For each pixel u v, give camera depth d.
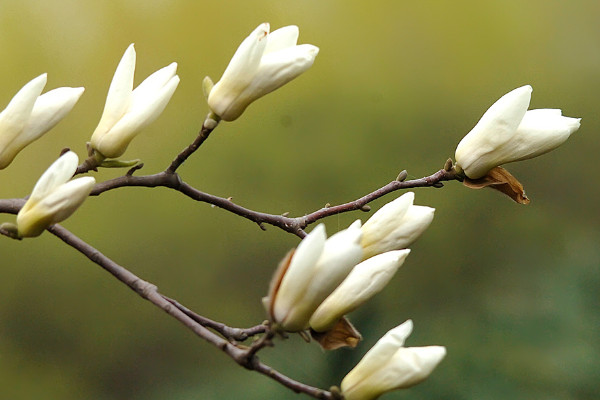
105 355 6.89
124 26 7.78
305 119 7.43
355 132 7.40
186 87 7.86
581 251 4.90
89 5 7.59
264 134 7.34
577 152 6.87
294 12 8.09
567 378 4.16
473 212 6.53
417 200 6.66
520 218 6.36
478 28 7.85
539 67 7.79
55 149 6.88
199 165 7.25
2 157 2.74
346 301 2.68
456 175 2.81
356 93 7.56
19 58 7.42
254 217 2.81
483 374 4.22
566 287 4.58
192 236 7.01
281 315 2.64
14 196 6.60
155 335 6.85
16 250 7.03
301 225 2.82
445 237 6.43
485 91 7.75
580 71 7.68
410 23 7.80
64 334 7.01
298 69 2.75
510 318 4.52
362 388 2.65
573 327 4.37
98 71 7.60
